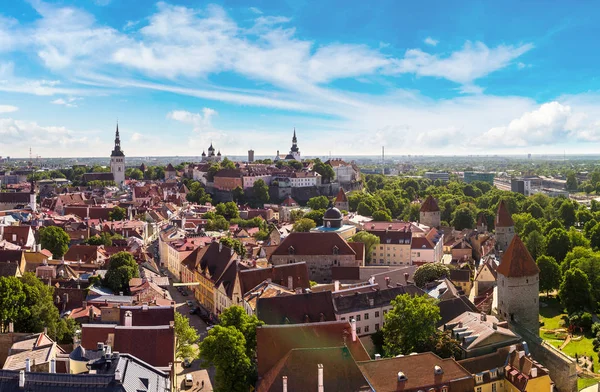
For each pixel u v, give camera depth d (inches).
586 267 7047.2
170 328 3909.9
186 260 7746.1
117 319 4916.3
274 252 7677.2
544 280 7298.2
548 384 3809.1
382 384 3469.5
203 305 6786.4
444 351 4153.5
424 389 3496.6
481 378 3909.9
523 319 5369.1
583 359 5147.6
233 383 3703.3
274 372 3440.0
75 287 5940.0
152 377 3235.7
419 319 4224.9
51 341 4030.5
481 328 4411.9
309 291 5270.7
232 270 6146.7
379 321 5142.7
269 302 4761.3
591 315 6131.9
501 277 5477.4
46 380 2851.9
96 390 2827.3
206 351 3745.1
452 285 6171.3
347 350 3491.6
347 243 7819.9
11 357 3572.8
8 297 4429.1
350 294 5191.9
